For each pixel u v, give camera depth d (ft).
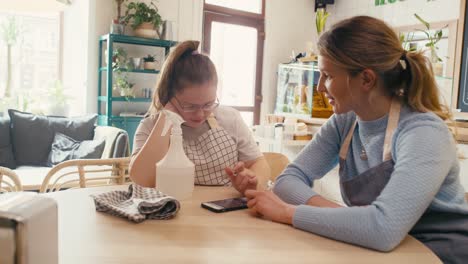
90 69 13.42
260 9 16.90
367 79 3.26
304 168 4.03
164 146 4.30
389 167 3.26
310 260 2.44
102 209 3.27
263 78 17.10
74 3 14.01
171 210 3.25
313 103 12.50
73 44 14.19
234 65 16.52
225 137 4.81
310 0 17.98
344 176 3.81
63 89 13.62
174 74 4.44
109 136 11.46
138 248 2.51
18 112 12.23
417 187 2.78
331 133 4.09
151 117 4.91
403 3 14.94
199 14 15.06
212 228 2.98
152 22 13.24
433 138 2.99
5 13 13.32
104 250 2.45
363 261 2.46
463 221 3.14
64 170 8.46
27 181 7.25
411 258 2.55
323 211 2.94
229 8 16.01
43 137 12.07
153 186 4.25
